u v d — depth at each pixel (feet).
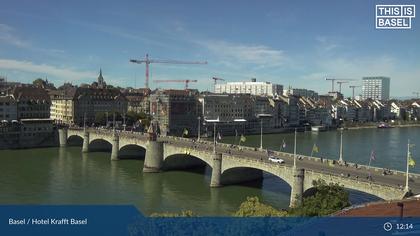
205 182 452.76
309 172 328.29
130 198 376.89
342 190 231.50
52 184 428.15
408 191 260.83
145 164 512.22
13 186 414.82
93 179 459.73
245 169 442.50
